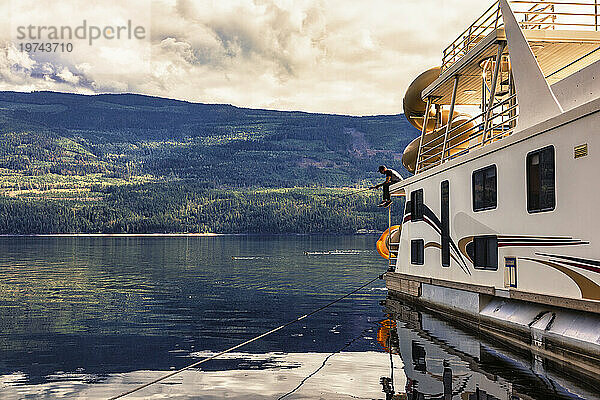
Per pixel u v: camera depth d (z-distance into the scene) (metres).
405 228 28.62
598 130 13.09
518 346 16.58
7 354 17.34
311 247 125.12
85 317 25.41
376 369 14.66
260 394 12.46
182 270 56.94
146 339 19.80
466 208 20.48
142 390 12.98
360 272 53.53
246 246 132.25
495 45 20.02
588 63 21.17
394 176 33.75
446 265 22.73
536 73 16.42
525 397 11.68
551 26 21.25
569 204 14.20
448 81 25.05
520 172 16.56
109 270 57.09
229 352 17.34
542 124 15.20
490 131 20.59
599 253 13.07
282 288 38.56
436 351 16.86
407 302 28.22
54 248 119.06
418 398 11.80
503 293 17.59
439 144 25.81
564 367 14.04
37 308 28.67
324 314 25.86
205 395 12.48
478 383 12.92
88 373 14.75
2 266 62.78
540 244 15.52
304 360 15.99
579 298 13.84
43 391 13.04
